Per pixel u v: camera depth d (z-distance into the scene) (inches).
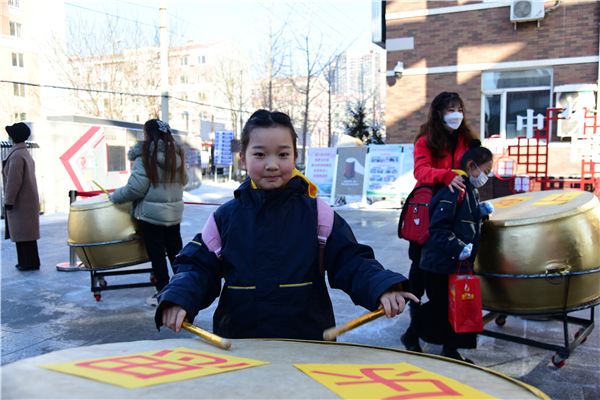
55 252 233.5
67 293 163.9
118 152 490.3
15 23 965.8
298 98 1157.1
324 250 59.3
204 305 56.4
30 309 145.9
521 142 391.9
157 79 965.2
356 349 40.6
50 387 24.0
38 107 1009.5
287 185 58.2
